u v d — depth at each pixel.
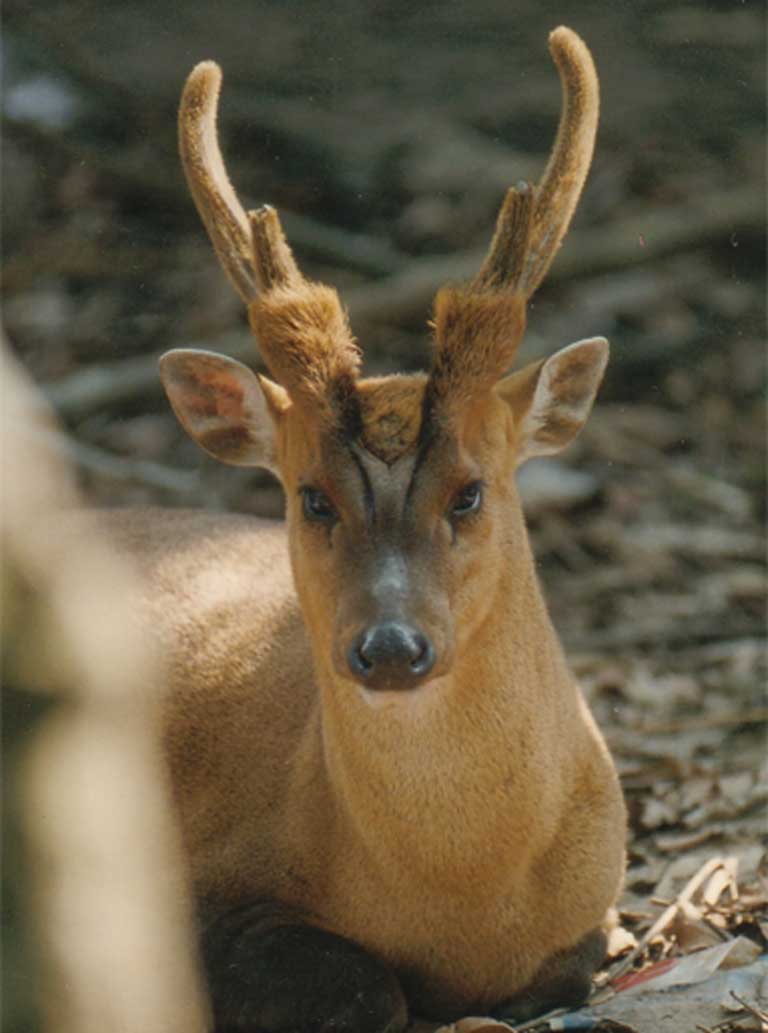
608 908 9.47
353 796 8.78
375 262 20.70
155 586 10.90
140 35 25.31
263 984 8.99
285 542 11.49
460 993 9.09
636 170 22.36
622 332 19.75
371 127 23.73
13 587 3.93
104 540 11.36
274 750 9.84
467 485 8.20
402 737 8.48
